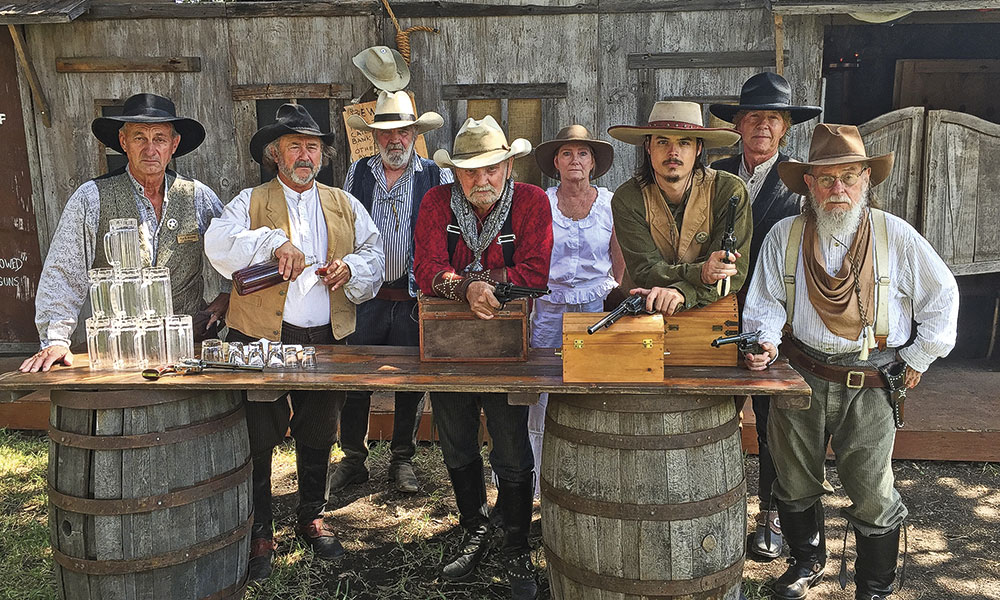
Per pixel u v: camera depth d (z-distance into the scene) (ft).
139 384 8.59
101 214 10.62
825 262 9.21
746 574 10.96
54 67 17.53
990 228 17.08
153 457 8.66
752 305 9.56
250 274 9.89
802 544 10.23
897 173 17.04
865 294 8.96
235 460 9.33
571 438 8.63
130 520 8.63
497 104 17.33
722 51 16.72
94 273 9.49
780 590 10.30
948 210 16.99
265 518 10.95
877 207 9.39
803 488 9.75
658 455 8.33
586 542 8.59
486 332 9.53
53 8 16.38
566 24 16.96
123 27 17.35
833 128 8.93
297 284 10.80
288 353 9.45
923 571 11.12
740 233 8.88
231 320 10.84
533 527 12.18
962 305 20.10
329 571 11.13
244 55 17.33
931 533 12.17
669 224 9.16
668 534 8.34
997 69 21.83
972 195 16.97
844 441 9.28
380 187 13.03
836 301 9.03
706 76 16.88
